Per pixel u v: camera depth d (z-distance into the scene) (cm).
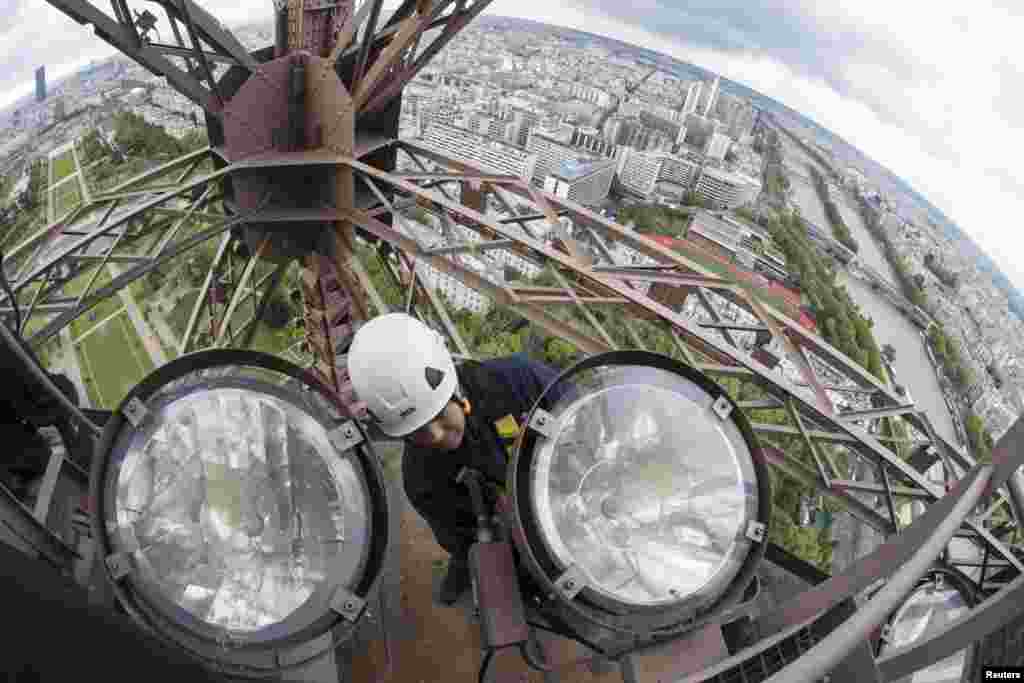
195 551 216
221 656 202
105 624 154
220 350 223
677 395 241
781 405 1235
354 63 1719
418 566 371
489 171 1736
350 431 235
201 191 1672
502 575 250
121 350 4334
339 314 1778
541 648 300
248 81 1603
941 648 217
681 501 241
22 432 294
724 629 256
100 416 460
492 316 4178
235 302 1555
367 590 224
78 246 1489
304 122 1639
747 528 232
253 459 232
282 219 1602
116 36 1420
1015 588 191
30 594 135
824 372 4456
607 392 239
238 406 228
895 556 216
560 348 3978
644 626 222
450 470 323
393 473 448
